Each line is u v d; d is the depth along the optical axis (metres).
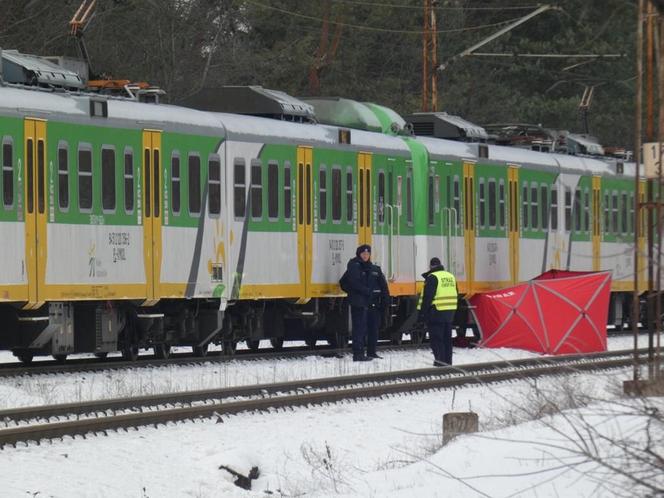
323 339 71.25
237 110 66.12
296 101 67.38
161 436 36.56
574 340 69.38
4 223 49.41
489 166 78.81
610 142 141.62
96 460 32.50
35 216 50.69
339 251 66.94
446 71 141.88
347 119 71.31
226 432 38.09
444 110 139.62
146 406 41.88
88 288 53.03
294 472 33.44
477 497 25.89
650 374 38.62
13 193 49.78
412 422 42.34
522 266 81.62
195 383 50.22
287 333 70.00
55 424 35.12
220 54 124.56
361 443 38.25
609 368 60.31
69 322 53.22
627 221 93.12
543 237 83.81
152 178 56.12
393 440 38.78
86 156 53.06
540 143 87.50
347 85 137.88
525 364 61.62
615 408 29.31
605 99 137.00
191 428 38.22
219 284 59.69
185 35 118.81
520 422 36.53
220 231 59.75
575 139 93.44
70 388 46.75
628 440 23.75
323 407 44.38
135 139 55.41
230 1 128.25
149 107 56.44
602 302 69.69
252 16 131.25
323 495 29.16
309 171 65.06
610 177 91.19
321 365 60.19
